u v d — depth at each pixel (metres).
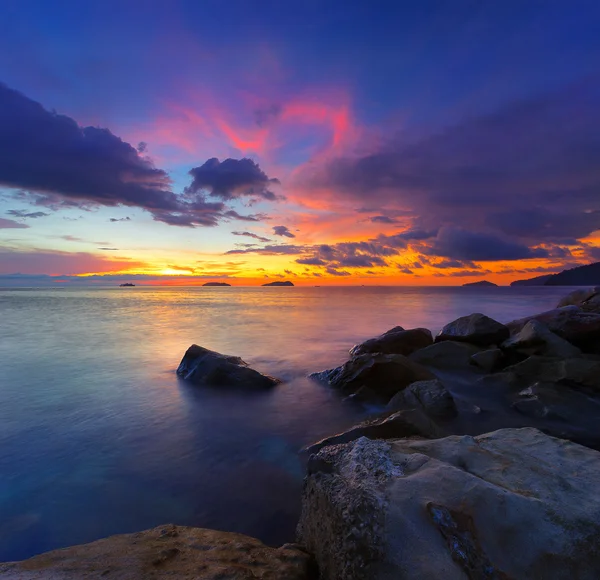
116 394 9.46
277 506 4.61
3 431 7.04
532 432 4.06
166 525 3.60
